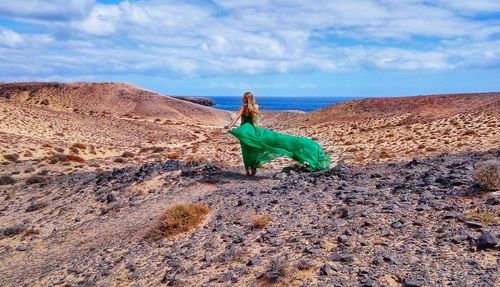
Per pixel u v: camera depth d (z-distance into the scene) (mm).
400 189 11438
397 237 8156
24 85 142000
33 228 14711
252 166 16422
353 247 7984
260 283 7371
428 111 65250
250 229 10062
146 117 117312
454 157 18250
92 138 56719
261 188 13914
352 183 13250
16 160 35438
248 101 15906
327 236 8672
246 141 15633
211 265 8555
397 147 32812
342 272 7137
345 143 42031
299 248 8383
